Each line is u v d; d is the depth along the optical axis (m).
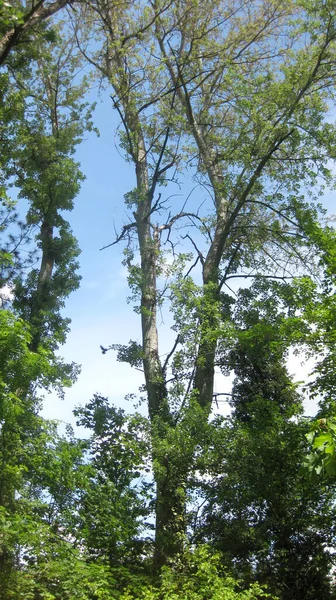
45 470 14.25
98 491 15.50
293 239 21.16
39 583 12.22
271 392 21.72
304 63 19.98
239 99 20.47
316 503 15.78
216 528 15.89
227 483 15.66
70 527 14.43
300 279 16.31
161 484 16.23
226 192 20.39
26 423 14.84
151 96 22.52
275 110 19.83
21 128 22.77
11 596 11.66
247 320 19.66
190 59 21.59
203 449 16.11
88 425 18.02
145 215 22.80
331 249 16.20
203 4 21.89
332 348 14.98
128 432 16.83
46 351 14.54
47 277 23.42
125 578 14.01
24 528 12.44
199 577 12.99
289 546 15.81
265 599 14.80
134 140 22.72
